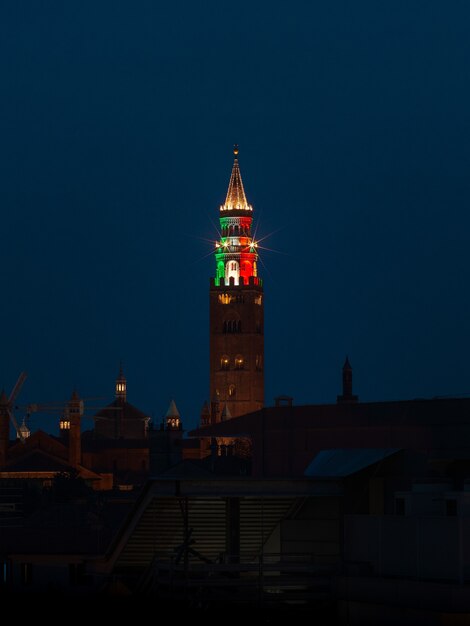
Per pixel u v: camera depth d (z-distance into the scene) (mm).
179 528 177875
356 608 159000
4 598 194875
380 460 174500
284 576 163250
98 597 180875
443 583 149125
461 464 189875
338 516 174375
